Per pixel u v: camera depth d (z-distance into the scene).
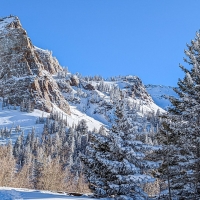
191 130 21.62
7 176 58.97
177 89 25.03
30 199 14.43
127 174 18.23
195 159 21.17
